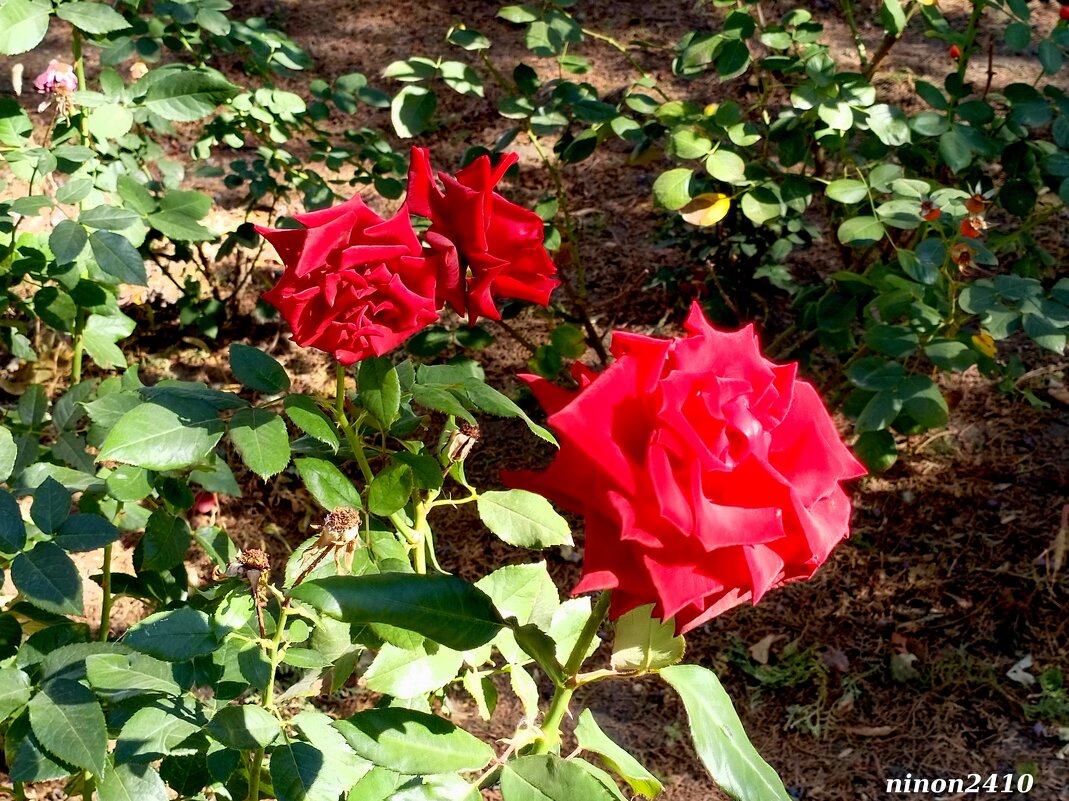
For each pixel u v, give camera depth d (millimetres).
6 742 1677
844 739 2939
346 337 1265
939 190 2967
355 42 5902
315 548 1441
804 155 3107
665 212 4648
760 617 3271
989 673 3049
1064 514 3342
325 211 1241
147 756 1357
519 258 1321
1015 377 3510
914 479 3555
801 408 1044
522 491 1602
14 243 2359
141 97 2008
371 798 1307
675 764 2912
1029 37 2840
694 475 920
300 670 3025
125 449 1346
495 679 3137
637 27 5719
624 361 992
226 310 4254
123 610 3211
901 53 5234
